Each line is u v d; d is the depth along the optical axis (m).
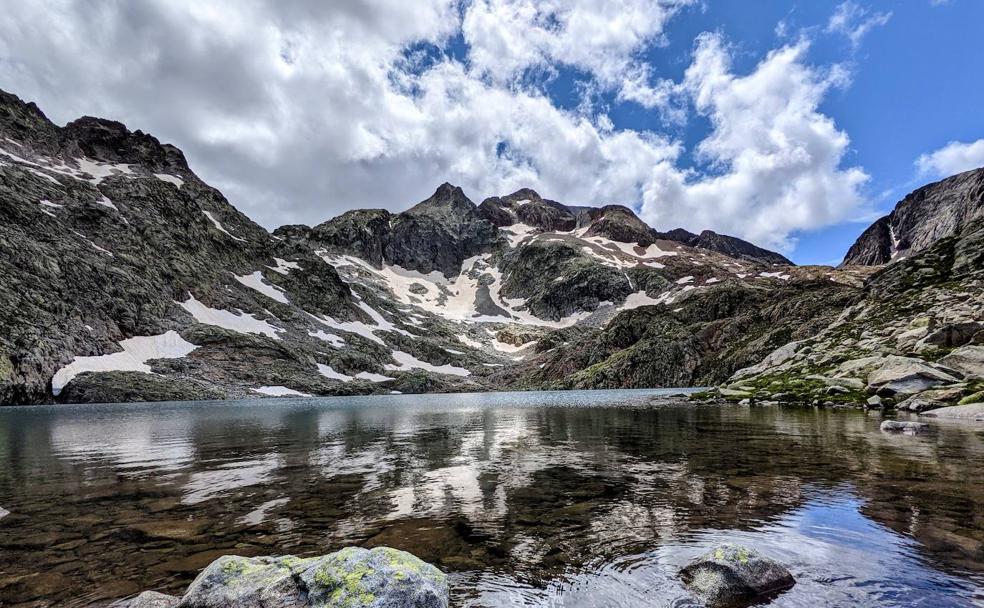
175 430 32.72
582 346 164.00
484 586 7.23
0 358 66.94
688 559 8.09
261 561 7.52
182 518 10.97
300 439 26.77
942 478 13.38
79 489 14.09
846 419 30.25
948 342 42.06
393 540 9.31
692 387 113.19
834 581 7.11
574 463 17.58
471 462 18.16
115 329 91.75
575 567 7.87
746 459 17.52
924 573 7.30
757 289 158.38
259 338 119.00
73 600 6.94
